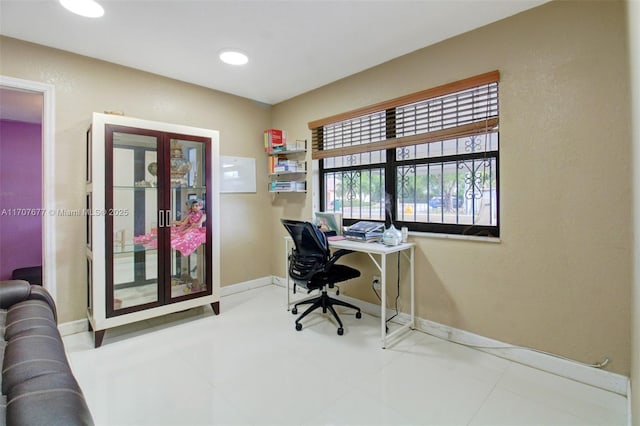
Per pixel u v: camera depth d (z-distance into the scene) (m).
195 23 2.17
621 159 1.76
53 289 2.53
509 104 2.15
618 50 1.76
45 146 2.48
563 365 1.98
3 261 3.91
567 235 1.95
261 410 1.70
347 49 2.58
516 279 2.15
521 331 2.14
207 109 3.42
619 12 1.75
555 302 2.00
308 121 3.60
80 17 2.08
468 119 2.39
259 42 2.45
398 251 2.69
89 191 2.54
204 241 2.99
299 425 1.59
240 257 3.78
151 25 2.19
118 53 2.61
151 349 2.37
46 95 2.48
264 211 4.02
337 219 3.07
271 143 3.76
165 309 2.73
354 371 2.06
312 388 1.89
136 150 2.67
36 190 4.11
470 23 2.21
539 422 1.60
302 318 2.91
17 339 1.29
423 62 2.58
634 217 1.38
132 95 2.90
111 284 2.46
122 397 1.80
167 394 1.83
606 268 1.83
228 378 1.99
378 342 2.47
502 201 2.20
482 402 1.75
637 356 1.29
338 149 3.28
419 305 2.67
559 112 1.96
